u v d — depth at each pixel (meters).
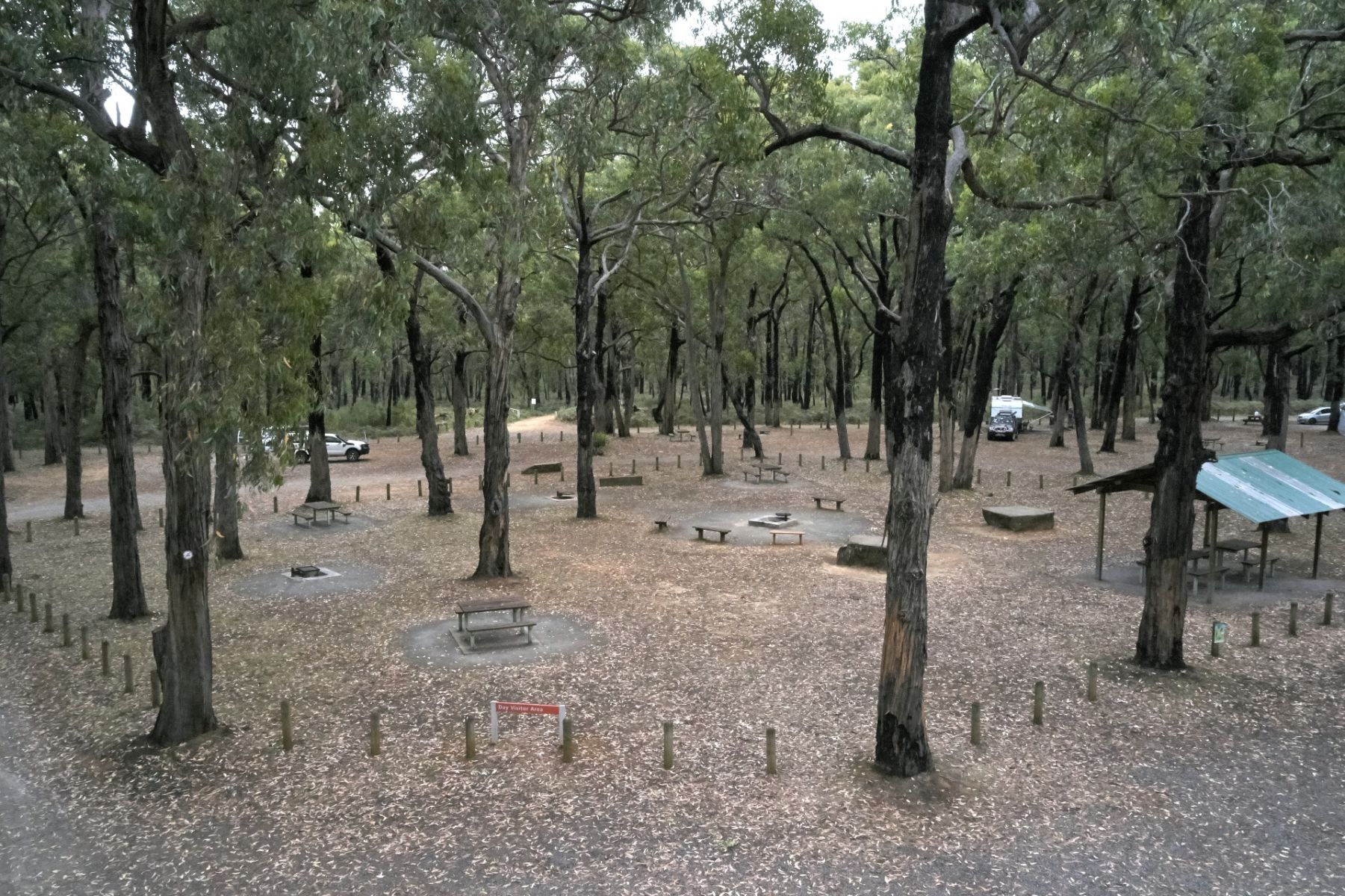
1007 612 17.42
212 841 9.09
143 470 41.50
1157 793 9.95
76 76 13.61
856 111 27.11
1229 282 26.67
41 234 26.66
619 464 42.06
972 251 25.95
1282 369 27.81
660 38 20.58
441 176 14.05
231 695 13.19
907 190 25.80
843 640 15.56
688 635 15.91
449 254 16.92
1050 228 18.20
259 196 10.63
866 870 8.38
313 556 23.48
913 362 9.60
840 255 35.25
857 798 9.73
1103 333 43.75
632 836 9.02
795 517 28.52
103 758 11.10
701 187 27.34
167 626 11.66
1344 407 54.91
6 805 9.97
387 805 9.77
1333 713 12.22
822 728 11.71
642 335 50.44
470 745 10.88
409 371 76.25
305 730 11.84
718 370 37.25
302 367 10.43
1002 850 8.74
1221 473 17.81
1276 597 18.47
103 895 8.19
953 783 10.07
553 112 19.78
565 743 10.76
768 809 9.54
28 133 15.03
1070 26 11.02
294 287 10.23
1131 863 8.52
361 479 39.34
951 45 9.38
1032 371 70.12
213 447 10.00
